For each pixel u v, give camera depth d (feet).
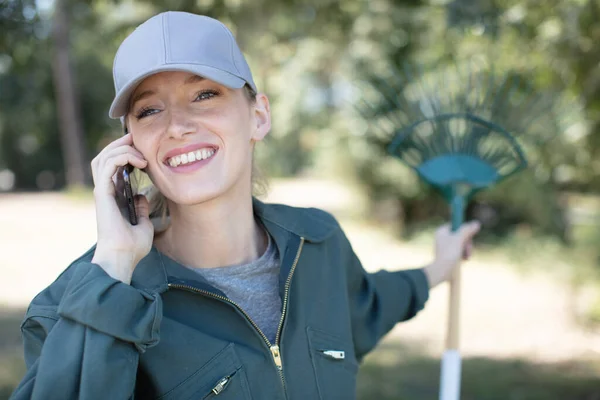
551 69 13.11
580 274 24.18
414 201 42.63
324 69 56.90
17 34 10.77
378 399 16.28
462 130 7.49
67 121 67.87
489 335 22.06
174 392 4.70
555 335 21.93
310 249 5.57
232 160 4.88
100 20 13.92
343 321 5.58
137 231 4.76
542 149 21.47
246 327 4.94
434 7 16.10
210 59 4.73
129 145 4.92
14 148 88.63
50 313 4.51
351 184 43.98
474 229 7.46
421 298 6.71
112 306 4.26
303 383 5.12
